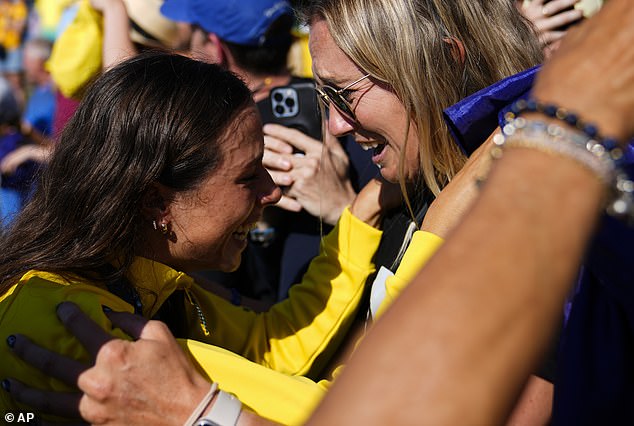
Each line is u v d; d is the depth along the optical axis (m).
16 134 3.89
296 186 2.15
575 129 0.68
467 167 1.41
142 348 1.25
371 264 1.88
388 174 1.76
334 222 2.13
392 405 0.62
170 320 1.68
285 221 2.27
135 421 1.23
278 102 2.22
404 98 1.59
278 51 2.53
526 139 0.68
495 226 0.66
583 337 1.05
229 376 1.40
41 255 1.45
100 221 1.44
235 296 2.00
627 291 0.98
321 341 1.86
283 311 1.94
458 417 0.61
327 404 0.64
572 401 1.05
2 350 1.34
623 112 0.69
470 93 1.62
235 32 2.47
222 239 1.54
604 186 0.67
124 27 2.97
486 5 1.62
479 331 0.63
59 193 1.48
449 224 1.41
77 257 1.44
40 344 1.31
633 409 1.04
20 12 5.64
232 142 1.49
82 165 1.46
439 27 1.58
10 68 5.21
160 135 1.44
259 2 2.48
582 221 0.66
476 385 0.62
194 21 2.55
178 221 1.50
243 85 1.55
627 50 0.70
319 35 1.67
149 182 1.44
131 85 1.47
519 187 0.67
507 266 0.64
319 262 1.95
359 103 1.66
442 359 0.63
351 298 1.87
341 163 2.12
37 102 4.48
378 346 0.64
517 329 0.63
